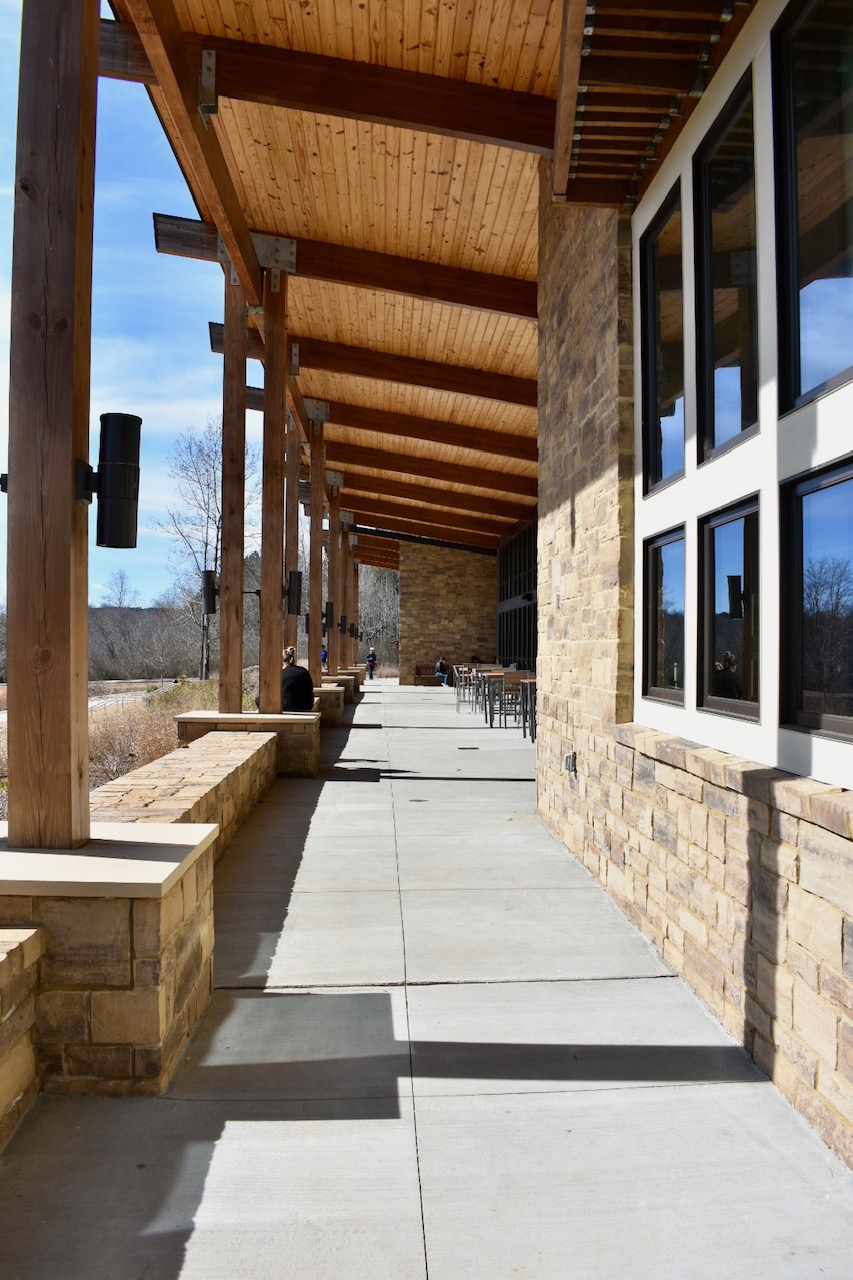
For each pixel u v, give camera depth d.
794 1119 2.31
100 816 3.71
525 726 12.16
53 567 2.59
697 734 3.29
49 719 2.61
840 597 2.30
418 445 15.46
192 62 5.30
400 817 6.31
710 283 3.28
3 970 2.12
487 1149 2.17
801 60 2.51
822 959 2.20
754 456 2.74
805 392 2.49
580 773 5.02
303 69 5.34
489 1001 3.07
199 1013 2.88
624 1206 1.95
